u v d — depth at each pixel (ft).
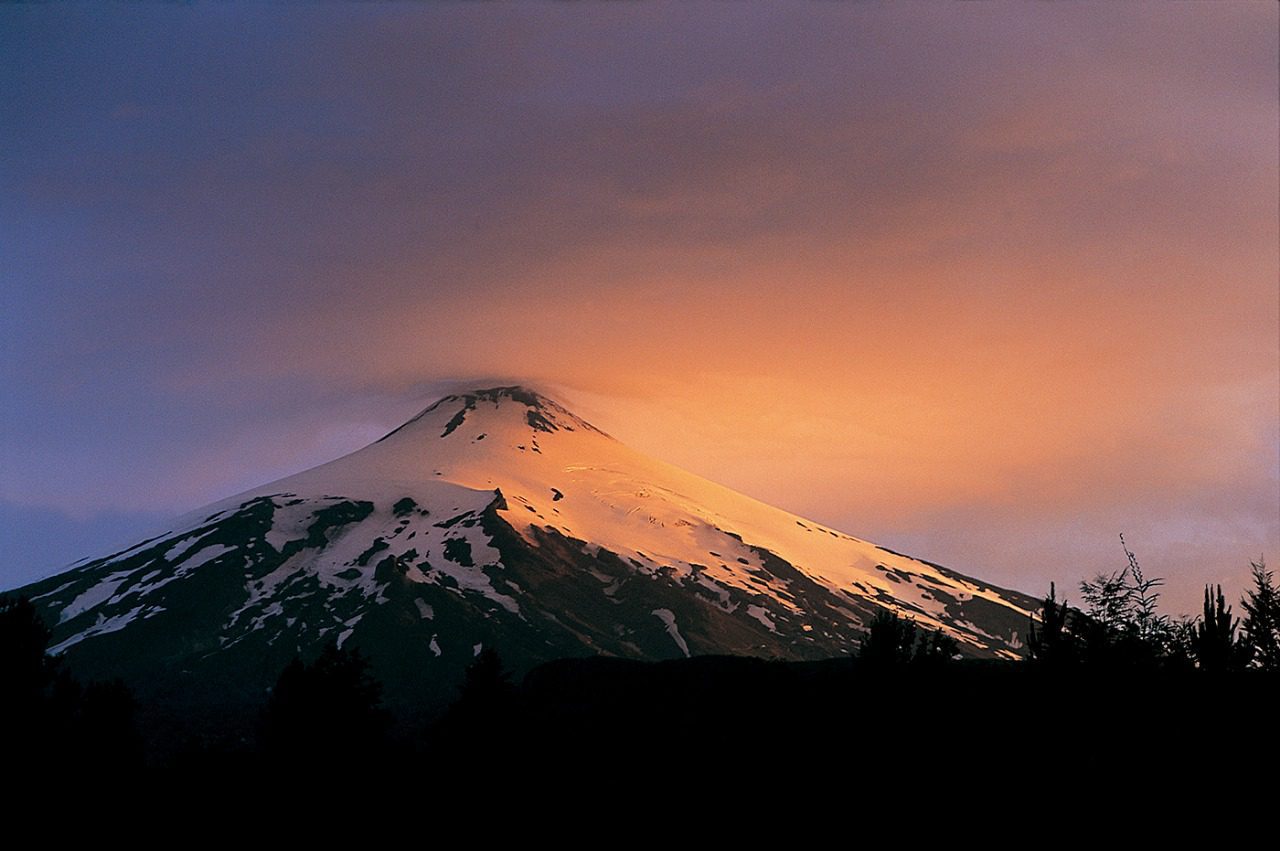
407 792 203.62
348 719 209.36
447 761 211.41
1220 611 160.97
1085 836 144.25
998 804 157.07
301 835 191.42
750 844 176.04
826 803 176.04
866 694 184.34
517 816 196.85
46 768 199.00
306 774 201.67
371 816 195.83
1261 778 142.41
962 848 153.99
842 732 185.57
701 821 188.03
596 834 191.93
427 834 192.44
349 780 201.67
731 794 194.59
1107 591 170.60
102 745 206.59
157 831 191.62
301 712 208.44
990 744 170.09
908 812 163.94
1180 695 155.43
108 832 190.29
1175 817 141.38
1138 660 157.79
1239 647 159.94
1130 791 146.82
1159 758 149.48
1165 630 166.20
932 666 185.47
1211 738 149.07
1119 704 155.84
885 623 191.42
